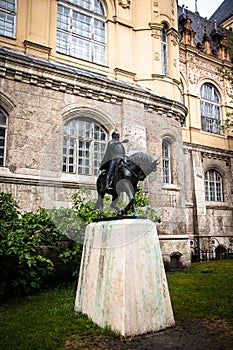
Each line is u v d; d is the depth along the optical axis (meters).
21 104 9.42
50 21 11.52
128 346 4.19
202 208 18.34
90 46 12.54
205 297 6.85
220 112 22.16
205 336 4.57
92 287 5.14
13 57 9.25
